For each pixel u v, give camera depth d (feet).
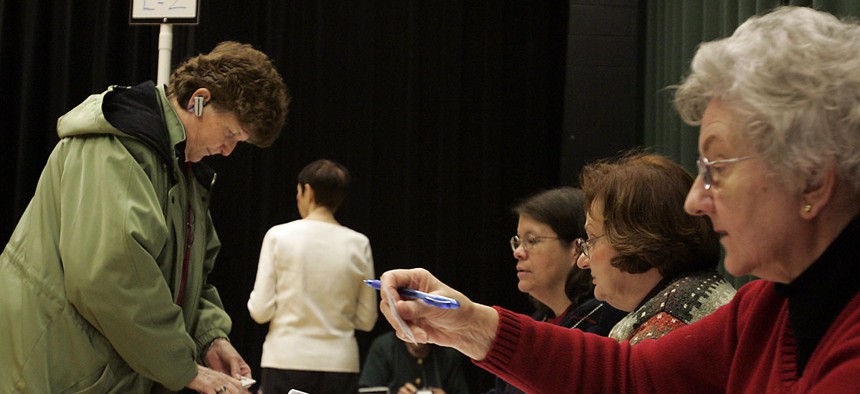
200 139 7.34
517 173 15.26
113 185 6.75
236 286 14.90
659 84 13.66
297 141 15.11
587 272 7.09
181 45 14.90
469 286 15.10
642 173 4.83
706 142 2.92
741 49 2.85
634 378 3.82
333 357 11.65
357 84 15.24
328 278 11.82
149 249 6.79
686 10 12.17
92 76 15.06
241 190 15.01
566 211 7.17
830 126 2.67
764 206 2.79
